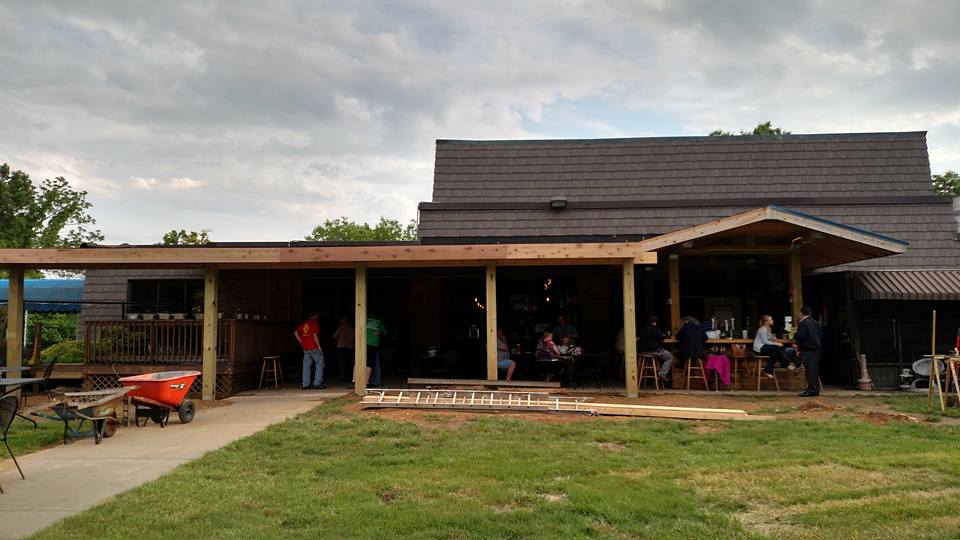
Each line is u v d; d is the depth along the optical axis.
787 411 10.46
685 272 15.96
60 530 4.72
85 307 16.64
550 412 10.07
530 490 5.75
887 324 14.18
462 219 16.11
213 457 7.09
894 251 12.29
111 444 7.94
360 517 4.98
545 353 13.06
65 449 7.66
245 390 13.30
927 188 16.39
